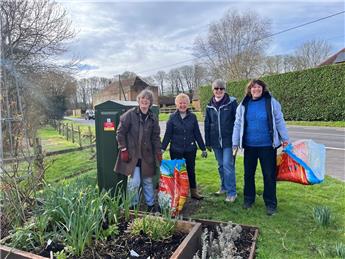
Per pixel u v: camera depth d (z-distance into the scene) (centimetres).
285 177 384
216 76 3850
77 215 262
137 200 383
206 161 771
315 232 332
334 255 279
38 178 342
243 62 3628
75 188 330
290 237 321
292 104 1888
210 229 331
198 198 457
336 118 1611
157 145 400
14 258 251
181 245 249
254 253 282
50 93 1731
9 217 307
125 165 388
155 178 468
